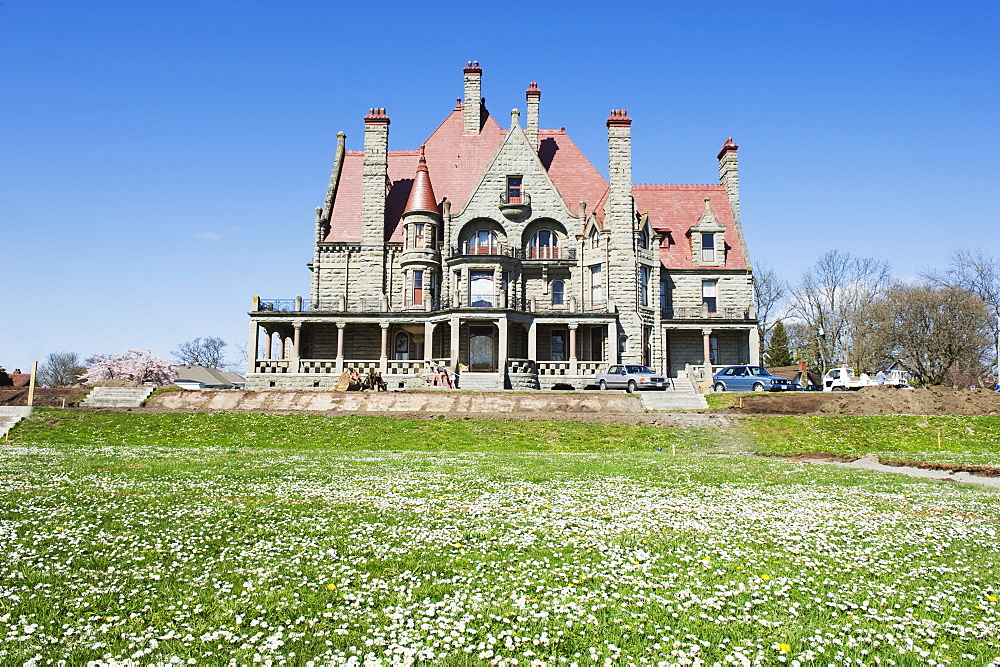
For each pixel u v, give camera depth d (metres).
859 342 81.12
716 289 61.19
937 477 21.03
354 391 43.19
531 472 20.89
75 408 38.50
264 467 21.52
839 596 9.43
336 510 14.52
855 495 17.00
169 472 19.86
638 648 7.78
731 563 10.86
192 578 9.92
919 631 8.27
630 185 57.81
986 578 10.20
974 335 72.12
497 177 58.44
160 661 7.30
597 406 40.22
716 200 65.38
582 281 57.78
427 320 52.75
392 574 10.21
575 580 9.98
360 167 62.19
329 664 7.29
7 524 12.70
